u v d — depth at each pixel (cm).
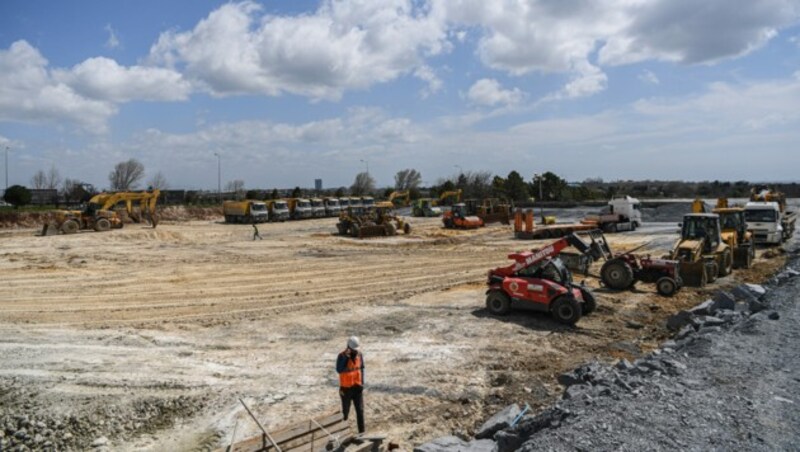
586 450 644
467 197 8519
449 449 738
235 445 721
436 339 1365
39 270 2461
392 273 2438
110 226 4316
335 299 1883
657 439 670
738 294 1605
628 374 965
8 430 882
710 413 746
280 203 5975
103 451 826
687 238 2117
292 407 962
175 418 932
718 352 1028
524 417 879
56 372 1127
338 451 735
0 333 1420
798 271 1895
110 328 1491
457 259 2867
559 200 7412
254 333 1441
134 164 8838
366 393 1023
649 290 1898
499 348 1283
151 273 2423
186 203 8219
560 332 1419
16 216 5091
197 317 1625
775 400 793
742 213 2459
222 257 2967
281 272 2470
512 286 1569
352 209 4378
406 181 11688
